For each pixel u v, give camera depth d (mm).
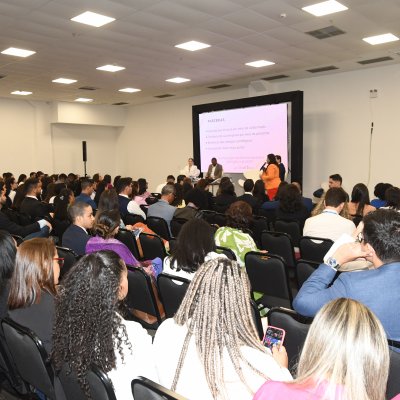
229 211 3258
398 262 1507
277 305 2889
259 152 9789
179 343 1166
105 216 2920
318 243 3271
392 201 3896
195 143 11109
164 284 2371
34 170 13250
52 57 7559
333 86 9344
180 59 7820
